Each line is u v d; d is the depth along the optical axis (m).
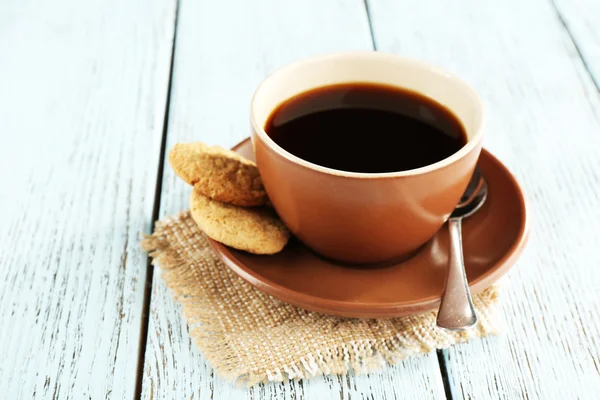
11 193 0.55
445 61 0.66
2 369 0.45
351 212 0.44
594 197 0.54
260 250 0.46
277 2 0.73
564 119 0.60
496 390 0.44
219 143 0.58
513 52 0.67
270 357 0.45
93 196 0.54
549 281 0.49
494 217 0.48
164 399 0.44
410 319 0.46
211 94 0.63
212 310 0.47
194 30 0.70
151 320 0.47
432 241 0.48
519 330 0.46
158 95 0.63
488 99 0.62
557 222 0.52
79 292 0.49
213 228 0.46
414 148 0.47
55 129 0.60
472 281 0.44
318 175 0.43
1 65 0.66
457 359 0.45
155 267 0.50
